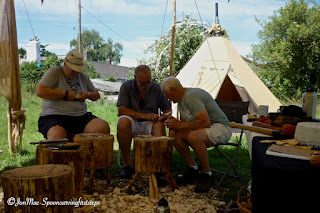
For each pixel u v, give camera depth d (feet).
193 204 9.50
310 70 64.34
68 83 12.37
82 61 12.44
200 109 10.97
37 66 61.21
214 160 15.14
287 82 64.13
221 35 27.91
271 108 25.04
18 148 15.89
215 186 11.34
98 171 12.73
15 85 14.38
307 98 8.64
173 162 14.53
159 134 12.41
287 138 7.09
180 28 39.73
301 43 64.03
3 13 14.01
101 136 10.75
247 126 7.95
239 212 7.84
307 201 5.10
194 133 10.96
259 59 67.82
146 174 12.66
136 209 8.95
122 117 12.29
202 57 26.32
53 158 8.54
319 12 62.64
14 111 14.66
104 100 47.24
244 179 12.25
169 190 10.83
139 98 13.12
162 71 39.65
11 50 14.33
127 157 12.38
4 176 6.39
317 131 5.95
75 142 10.27
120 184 11.39
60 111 12.03
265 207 5.32
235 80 25.26
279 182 5.21
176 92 11.26
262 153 5.96
